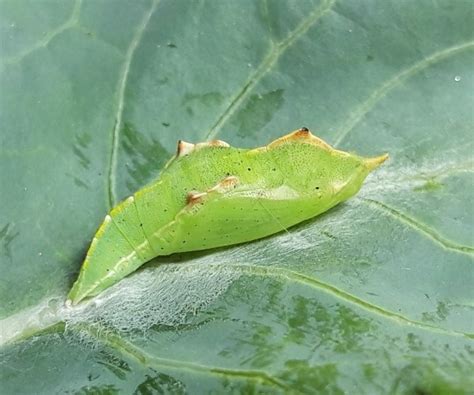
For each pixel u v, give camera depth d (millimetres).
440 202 88
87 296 85
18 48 88
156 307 85
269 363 83
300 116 89
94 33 89
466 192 88
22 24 88
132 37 89
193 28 90
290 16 90
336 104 89
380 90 90
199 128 89
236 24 90
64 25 89
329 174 86
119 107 88
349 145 89
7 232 85
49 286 85
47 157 87
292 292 85
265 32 90
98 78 88
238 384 82
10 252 85
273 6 90
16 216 86
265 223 86
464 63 90
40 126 87
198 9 90
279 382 82
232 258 87
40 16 89
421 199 88
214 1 90
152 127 88
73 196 87
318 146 86
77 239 86
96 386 83
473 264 86
